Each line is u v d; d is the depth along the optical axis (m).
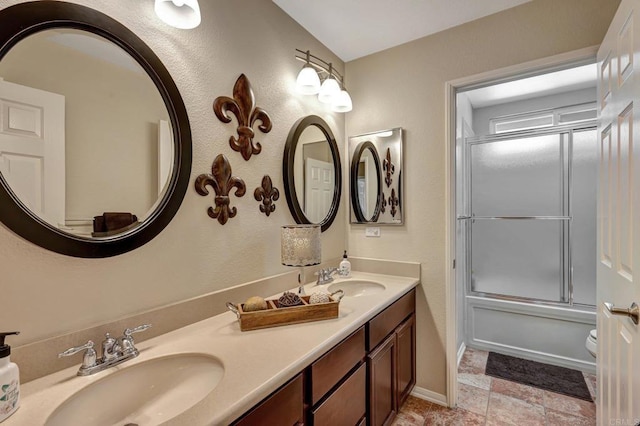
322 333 1.20
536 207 2.82
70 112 0.96
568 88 3.07
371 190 2.29
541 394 2.12
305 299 1.44
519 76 1.85
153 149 1.17
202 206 1.35
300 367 0.99
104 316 1.04
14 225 0.84
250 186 1.59
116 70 1.07
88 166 1.00
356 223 2.35
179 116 1.24
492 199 3.00
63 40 0.95
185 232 1.29
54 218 0.92
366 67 2.32
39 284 0.90
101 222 1.03
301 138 1.93
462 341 2.82
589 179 2.61
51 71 0.92
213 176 1.40
